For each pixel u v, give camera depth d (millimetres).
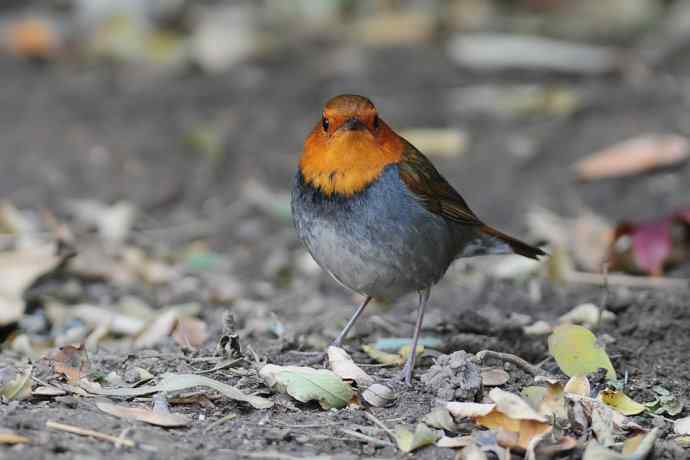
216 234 13586
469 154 14961
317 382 7812
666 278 11242
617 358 8859
